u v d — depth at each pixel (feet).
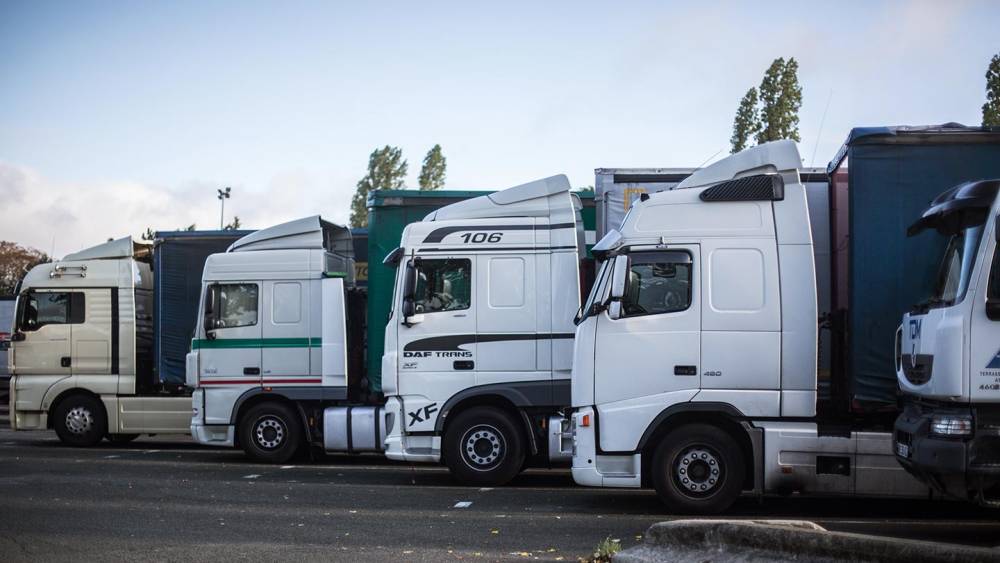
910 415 27.43
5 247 197.26
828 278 35.96
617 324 32.35
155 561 24.97
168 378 53.67
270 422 47.37
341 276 47.32
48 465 46.37
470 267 39.86
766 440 31.32
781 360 31.58
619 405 32.14
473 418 39.55
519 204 40.27
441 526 29.71
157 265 54.13
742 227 32.22
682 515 31.86
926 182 31.68
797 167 32.50
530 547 26.35
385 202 46.06
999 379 24.47
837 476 31.09
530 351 39.34
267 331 47.24
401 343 39.86
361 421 45.42
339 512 32.55
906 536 27.63
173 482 40.42
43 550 26.43
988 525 29.99
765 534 19.75
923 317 26.76
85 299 54.29
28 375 54.19
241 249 48.47
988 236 24.99
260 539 27.76
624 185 45.27
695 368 31.86
